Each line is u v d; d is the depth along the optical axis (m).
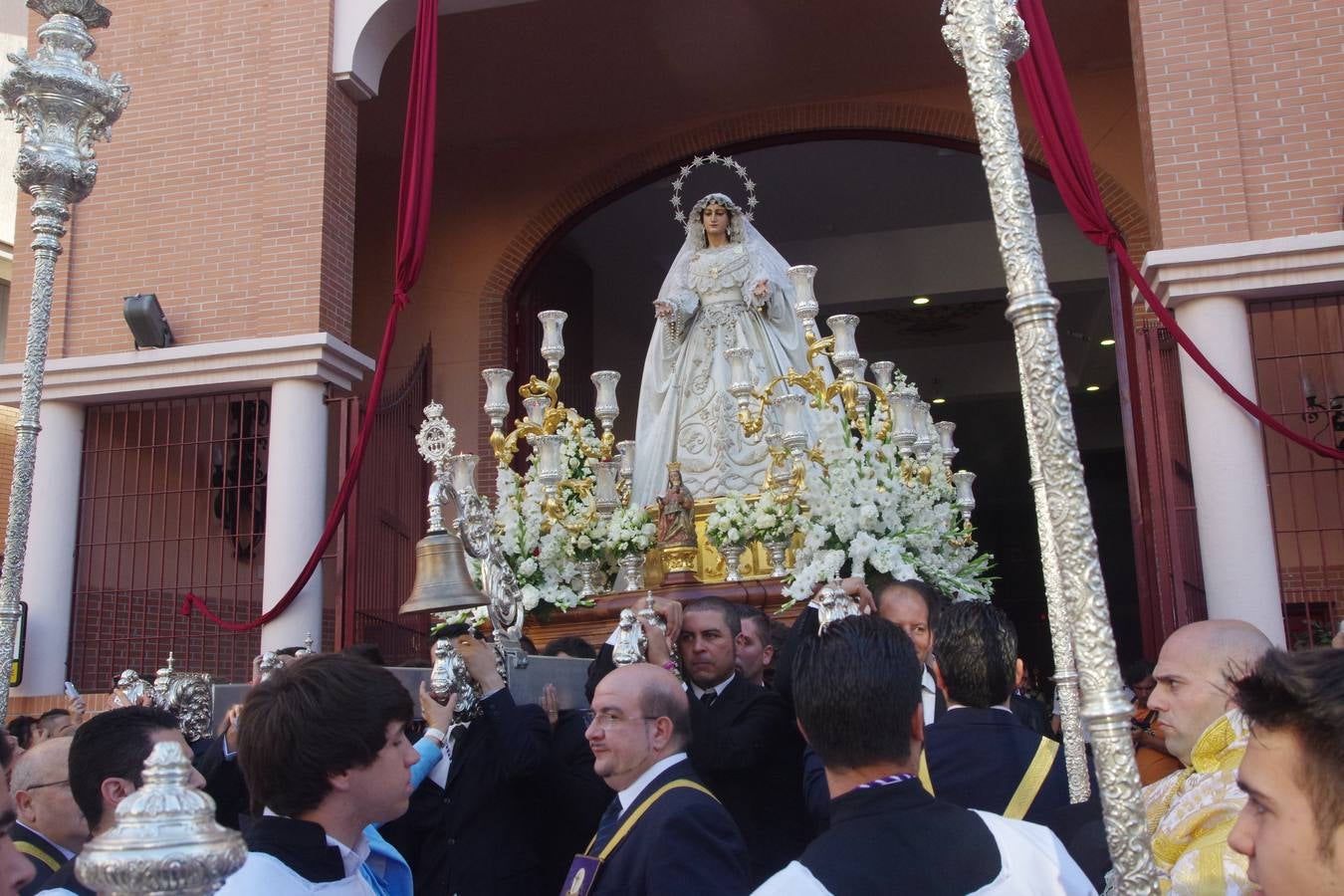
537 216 15.47
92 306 11.10
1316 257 8.86
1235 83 9.51
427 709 4.15
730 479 8.51
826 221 18.25
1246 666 2.61
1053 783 3.46
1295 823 1.64
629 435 19.47
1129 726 2.27
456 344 15.31
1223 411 8.86
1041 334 2.47
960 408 23.83
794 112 14.97
